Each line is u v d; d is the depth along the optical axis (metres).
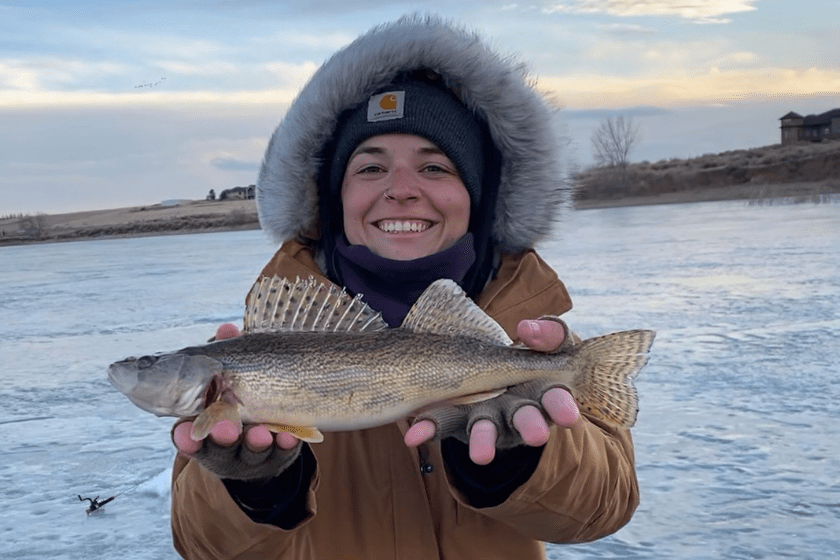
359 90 0.83
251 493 0.59
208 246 11.98
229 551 0.63
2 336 3.51
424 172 0.80
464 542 0.72
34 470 1.72
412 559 0.71
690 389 2.08
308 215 0.87
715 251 5.83
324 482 0.73
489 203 0.86
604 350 0.66
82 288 5.64
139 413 2.14
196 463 0.61
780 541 1.24
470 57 0.83
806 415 1.82
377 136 0.80
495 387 0.64
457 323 0.68
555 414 0.56
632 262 5.33
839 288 3.64
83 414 2.15
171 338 3.27
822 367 2.23
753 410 1.88
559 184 0.88
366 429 0.74
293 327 0.69
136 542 1.36
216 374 0.63
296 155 0.86
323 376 0.64
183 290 5.05
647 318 3.10
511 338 0.77
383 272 0.78
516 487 0.60
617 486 0.68
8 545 1.36
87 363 2.82
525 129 0.85
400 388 0.65
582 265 5.26
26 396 2.36
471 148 0.83
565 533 0.65
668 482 1.48
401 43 0.82
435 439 0.58
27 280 6.90
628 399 0.65
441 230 0.80
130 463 1.74
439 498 0.73
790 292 3.60
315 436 0.60
